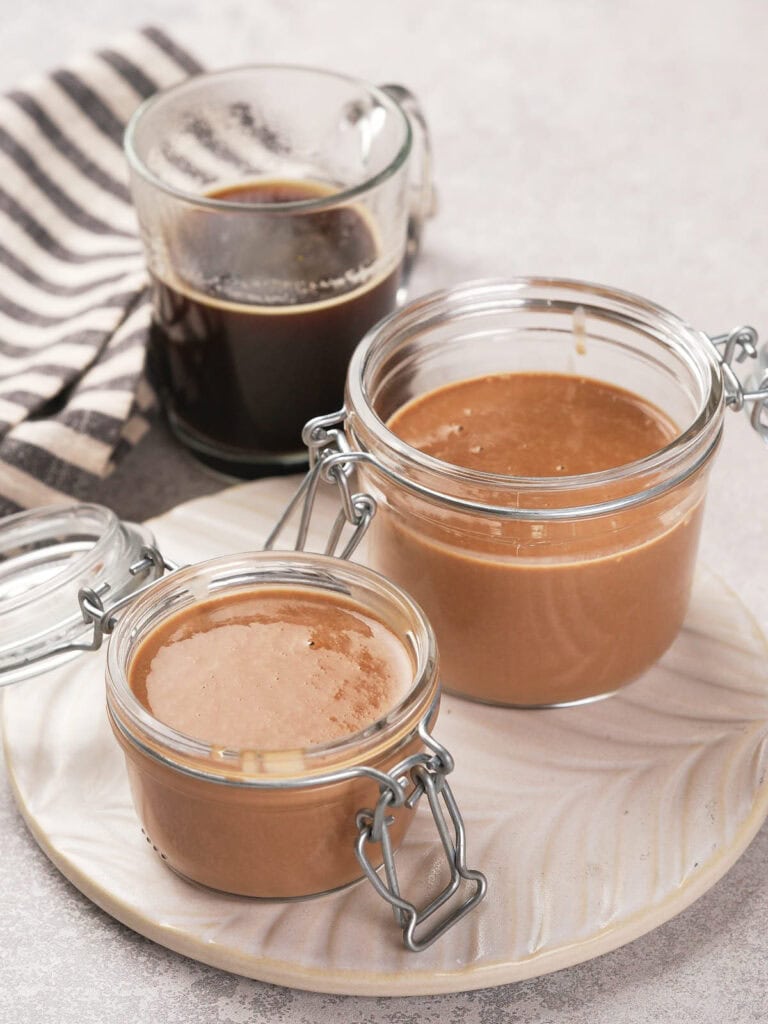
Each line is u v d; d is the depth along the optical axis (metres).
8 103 0.93
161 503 0.85
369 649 0.69
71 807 0.71
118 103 0.95
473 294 0.75
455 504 0.69
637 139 1.03
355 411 0.71
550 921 0.68
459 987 0.67
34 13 1.12
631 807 0.71
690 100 1.06
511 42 1.11
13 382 0.83
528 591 0.71
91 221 0.92
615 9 1.14
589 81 1.07
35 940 0.69
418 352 0.75
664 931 0.70
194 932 0.68
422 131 0.91
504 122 1.04
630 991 0.68
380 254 0.83
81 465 0.82
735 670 0.75
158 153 0.86
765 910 0.70
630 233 0.97
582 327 0.76
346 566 0.70
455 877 0.67
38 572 0.75
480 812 0.71
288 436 0.84
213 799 0.65
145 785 0.67
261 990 0.68
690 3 1.14
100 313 0.85
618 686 0.74
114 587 0.72
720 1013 0.67
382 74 1.07
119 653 0.67
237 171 0.89
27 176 0.92
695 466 0.70
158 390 0.87
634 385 0.76
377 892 0.67
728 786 0.71
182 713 0.67
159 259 0.82
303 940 0.68
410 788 0.67
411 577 0.72
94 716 0.74
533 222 0.98
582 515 0.69
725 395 0.73
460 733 0.73
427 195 0.93
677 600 0.73
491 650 0.72
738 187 1.00
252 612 0.70
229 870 0.67
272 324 0.81
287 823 0.66
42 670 0.72
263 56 1.08
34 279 0.90
